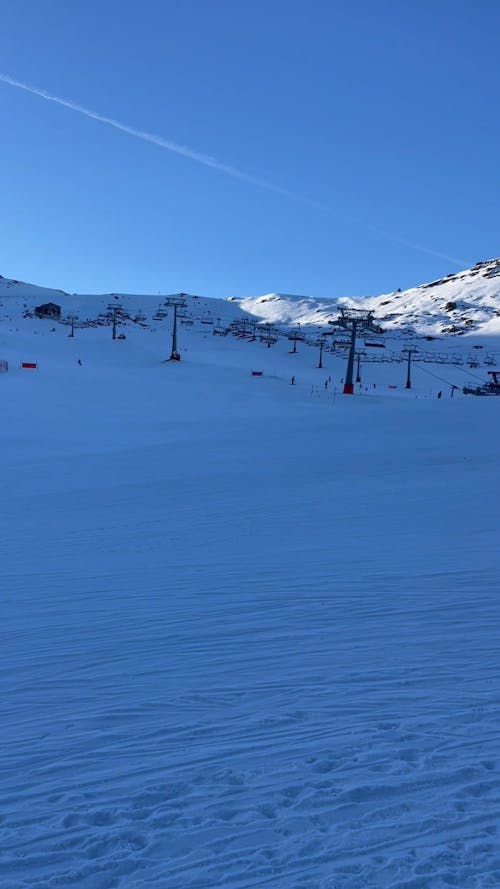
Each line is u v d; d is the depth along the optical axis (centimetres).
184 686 620
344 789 432
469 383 10112
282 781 445
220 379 6869
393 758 471
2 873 362
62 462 2781
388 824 395
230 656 693
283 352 12044
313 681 618
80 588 1012
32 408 4850
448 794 424
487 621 776
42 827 403
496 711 543
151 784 447
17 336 9906
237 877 353
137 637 770
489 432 2961
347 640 729
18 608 917
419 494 1739
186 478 2239
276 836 387
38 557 1248
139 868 363
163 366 8012
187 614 852
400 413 3909
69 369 7106
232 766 467
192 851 376
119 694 608
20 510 1797
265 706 568
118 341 10206
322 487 1927
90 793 439
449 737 500
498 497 1641
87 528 1519
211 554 1216
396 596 892
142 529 1483
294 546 1248
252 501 1766
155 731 529
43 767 477
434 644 706
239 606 877
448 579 967
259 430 3553
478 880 345
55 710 579
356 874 352
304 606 864
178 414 4878
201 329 15938
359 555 1148
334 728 521
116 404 5266
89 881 354
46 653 729
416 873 351
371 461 2358
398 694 582
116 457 2864
